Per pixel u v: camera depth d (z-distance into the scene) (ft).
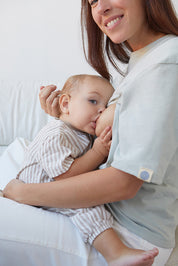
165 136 2.27
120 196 2.47
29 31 7.48
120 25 2.71
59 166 2.73
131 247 2.60
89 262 2.53
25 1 7.31
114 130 2.59
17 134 5.93
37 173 2.97
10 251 2.47
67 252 2.54
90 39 3.63
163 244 2.66
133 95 2.43
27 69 7.77
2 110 5.92
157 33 2.81
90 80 3.14
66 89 3.28
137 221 2.65
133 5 2.64
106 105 3.08
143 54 2.84
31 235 2.51
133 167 2.30
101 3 2.66
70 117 3.13
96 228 2.54
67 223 2.68
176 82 2.31
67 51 7.40
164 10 2.65
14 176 4.15
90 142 3.13
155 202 2.66
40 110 5.96
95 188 2.48
